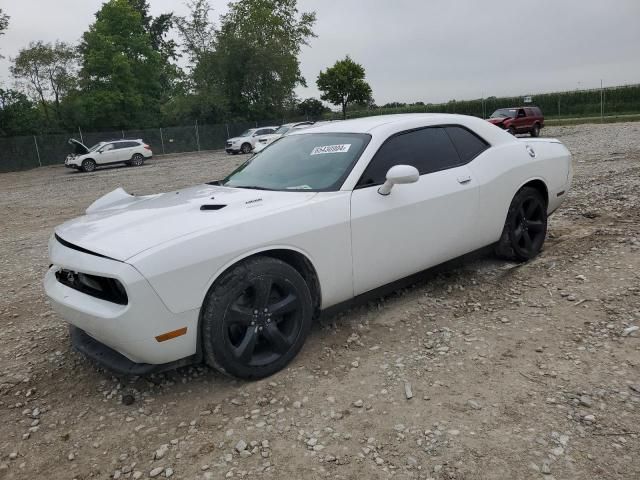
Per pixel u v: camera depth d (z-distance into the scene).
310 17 51.16
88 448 2.64
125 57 43.19
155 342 2.74
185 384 3.19
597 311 3.70
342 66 52.97
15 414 3.00
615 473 2.17
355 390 2.96
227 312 2.91
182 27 44.84
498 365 3.11
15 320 4.55
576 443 2.37
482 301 4.10
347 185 3.50
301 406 2.85
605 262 4.65
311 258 3.27
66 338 4.07
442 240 4.02
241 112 44.50
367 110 52.22
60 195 15.80
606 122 33.62
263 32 46.47
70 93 42.34
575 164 11.97
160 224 3.03
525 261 4.91
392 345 3.48
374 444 2.48
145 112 45.72
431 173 3.98
